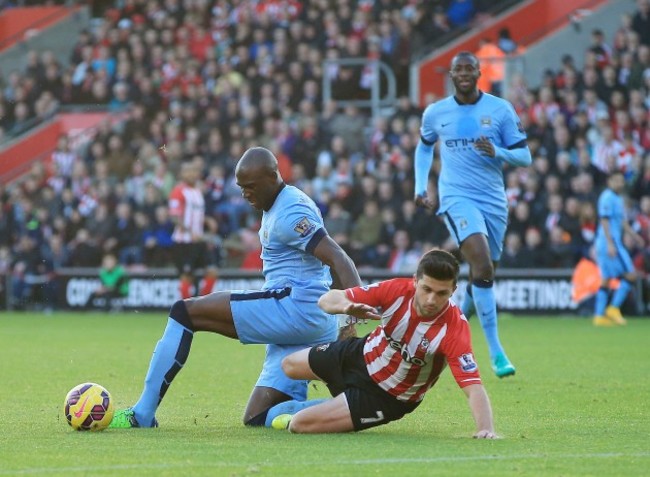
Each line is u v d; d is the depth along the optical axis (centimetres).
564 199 5350
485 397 1653
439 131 2748
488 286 2625
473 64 2712
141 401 1809
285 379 1842
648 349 3459
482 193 2722
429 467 1409
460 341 1633
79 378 2611
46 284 5941
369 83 6406
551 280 5256
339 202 5572
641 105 5666
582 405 2128
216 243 5519
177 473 1366
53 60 7338
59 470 1384
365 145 6028
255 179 1825
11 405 2102
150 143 6341
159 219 5809
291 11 6925
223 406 2114
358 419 1695
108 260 5759
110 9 7725
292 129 6059
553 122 5659
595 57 5956
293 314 1816
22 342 3738
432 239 5375
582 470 1402
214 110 6309
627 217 5216
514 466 1423
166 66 6912
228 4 7162
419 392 1675
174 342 1811
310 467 1405
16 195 6444
